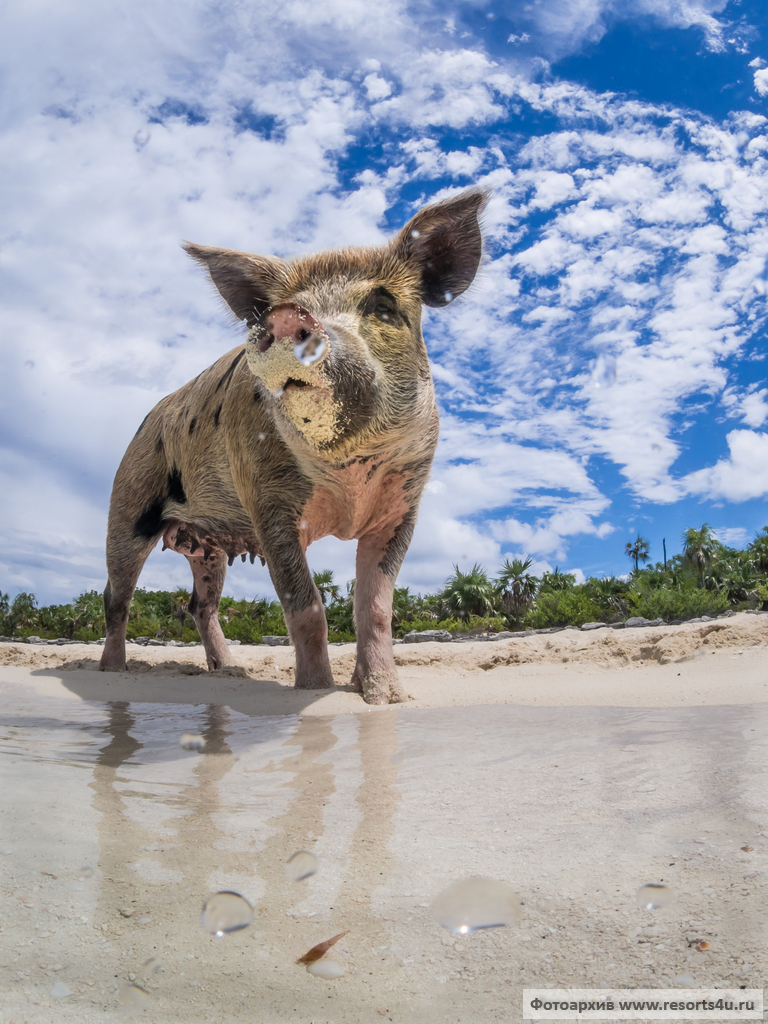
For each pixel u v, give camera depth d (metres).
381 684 1.42
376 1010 0.31
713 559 14.18
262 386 1.44
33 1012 0.31
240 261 1.28
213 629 2.34
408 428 1.29
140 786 0.71
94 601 13.15
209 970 0.35
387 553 1.57
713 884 0.42
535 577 13.57
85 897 0.42
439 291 1.36
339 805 0.63
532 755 0.79
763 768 0.64
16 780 0.72
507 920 0.39
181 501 2.01
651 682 1.50
